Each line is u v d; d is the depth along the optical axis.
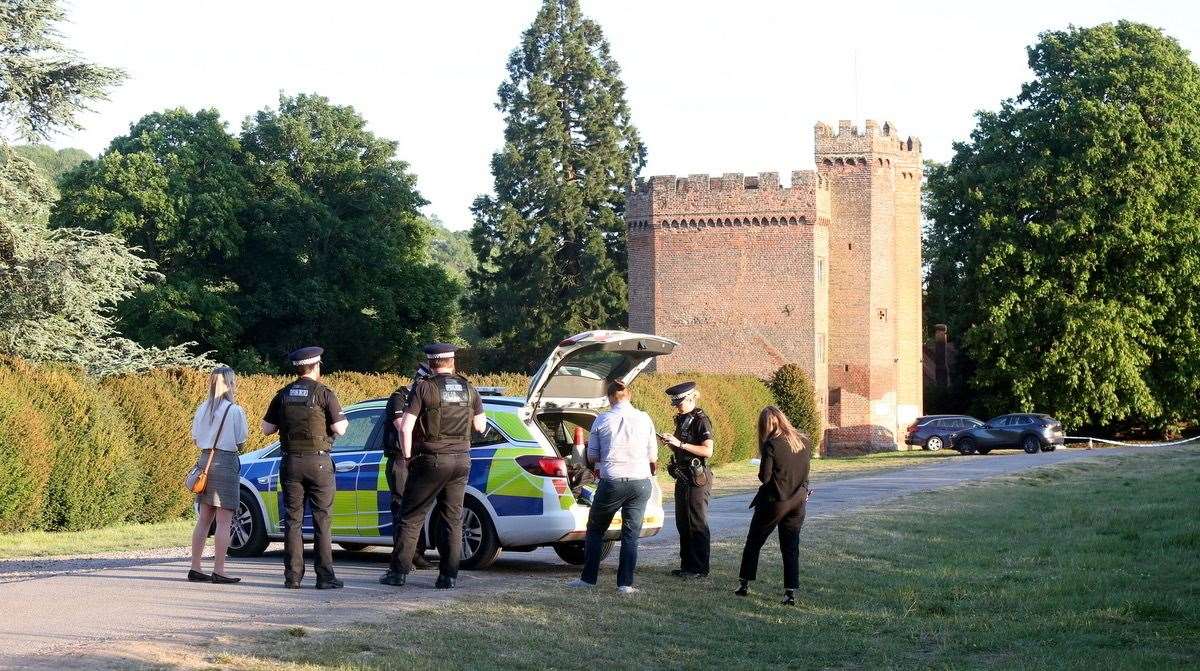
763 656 11.37
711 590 14.07
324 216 60.66
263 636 10.09
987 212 58.47
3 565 16.08
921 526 20.92
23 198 33.06
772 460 13.66
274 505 15.55
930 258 80.56
